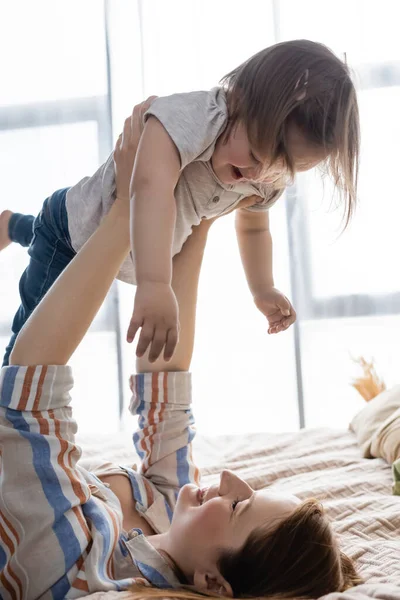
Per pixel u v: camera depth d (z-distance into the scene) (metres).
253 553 1.04
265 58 1.20
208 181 1.27
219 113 1.19
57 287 1.07
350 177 1.20
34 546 1.01
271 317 1.57
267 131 1.14
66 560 1.01
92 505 1.08
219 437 2.28
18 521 1.01
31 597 1.00
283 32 3.05
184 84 3.08
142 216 1.09
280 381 3.03
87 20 3.14
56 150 3.15
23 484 1.02
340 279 3.00
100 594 0.97
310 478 1.72
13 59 3.18
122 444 2.12
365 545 1.23
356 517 1.39
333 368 2.99
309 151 1.16
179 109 1.18
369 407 2.14
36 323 1.05
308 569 1.03
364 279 2.99
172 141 1.15
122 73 3.11
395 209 2.99
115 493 1.24
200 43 3.08
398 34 3.00
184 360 1.36
